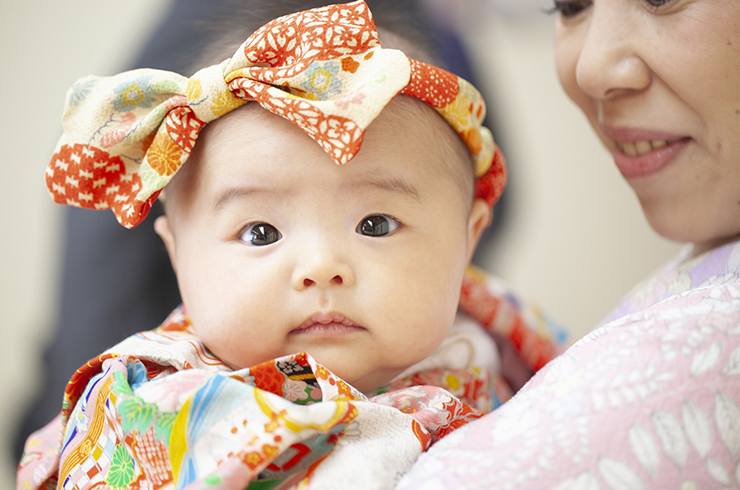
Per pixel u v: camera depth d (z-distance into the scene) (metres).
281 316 0.76
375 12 1.01
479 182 1.05
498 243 1.81
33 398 1.37
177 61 1.04
